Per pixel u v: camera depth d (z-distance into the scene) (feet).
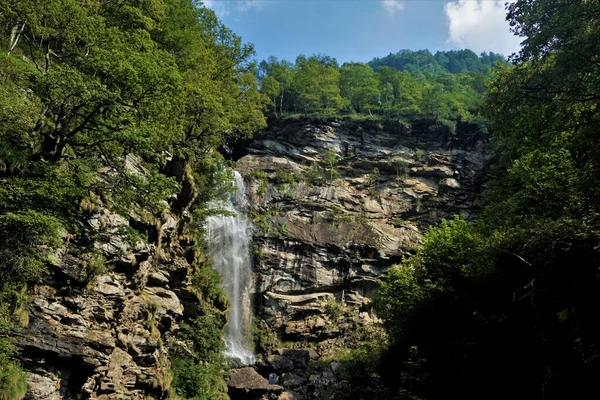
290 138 225.97
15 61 62.18
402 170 225.56
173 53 115.34
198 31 126.62
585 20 60.49
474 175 225.76
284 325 170.09
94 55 57.77
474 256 82.84
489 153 228.84
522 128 70.85
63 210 59.93
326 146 224.94
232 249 167.32
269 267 178.81
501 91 73.05
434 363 82.74
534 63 66.74
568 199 65.62
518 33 66.85
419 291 101.04
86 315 76.89
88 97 53.83
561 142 76.64
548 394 56.54
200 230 130.82
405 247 196.75
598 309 51.52
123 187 66.03
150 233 96.02
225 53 143.33
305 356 153.99
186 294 113.09
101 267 79.10
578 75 61.98
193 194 118.32
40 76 55.57
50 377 68.13
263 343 162.40
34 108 59.06
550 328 59.06
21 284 64.95
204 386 102.78
